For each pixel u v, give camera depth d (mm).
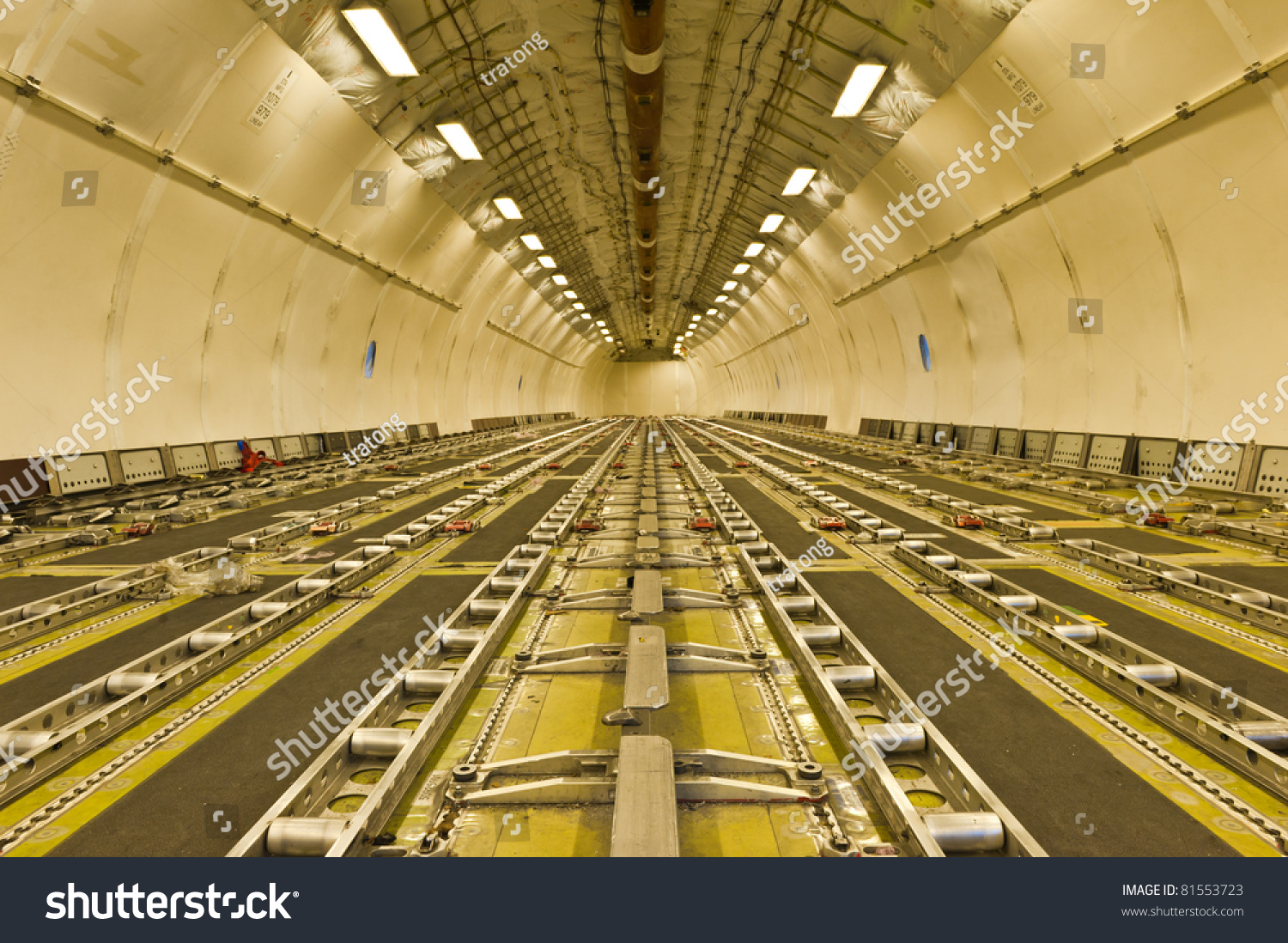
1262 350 8891
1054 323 13305
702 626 5105
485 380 33281
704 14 10352
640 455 20406
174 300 11570
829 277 22188
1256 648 4473
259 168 11352
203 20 8219
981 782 2609
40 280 9047
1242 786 2920
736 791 2750
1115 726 3480
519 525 9234
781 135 13977
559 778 2898
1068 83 9234
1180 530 8164
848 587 6070
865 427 24797
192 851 2564
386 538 7816
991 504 10359
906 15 9352
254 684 4117
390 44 9469
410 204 15438
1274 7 7008
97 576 6641
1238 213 8648
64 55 7613
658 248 25734
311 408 16969
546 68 11766
